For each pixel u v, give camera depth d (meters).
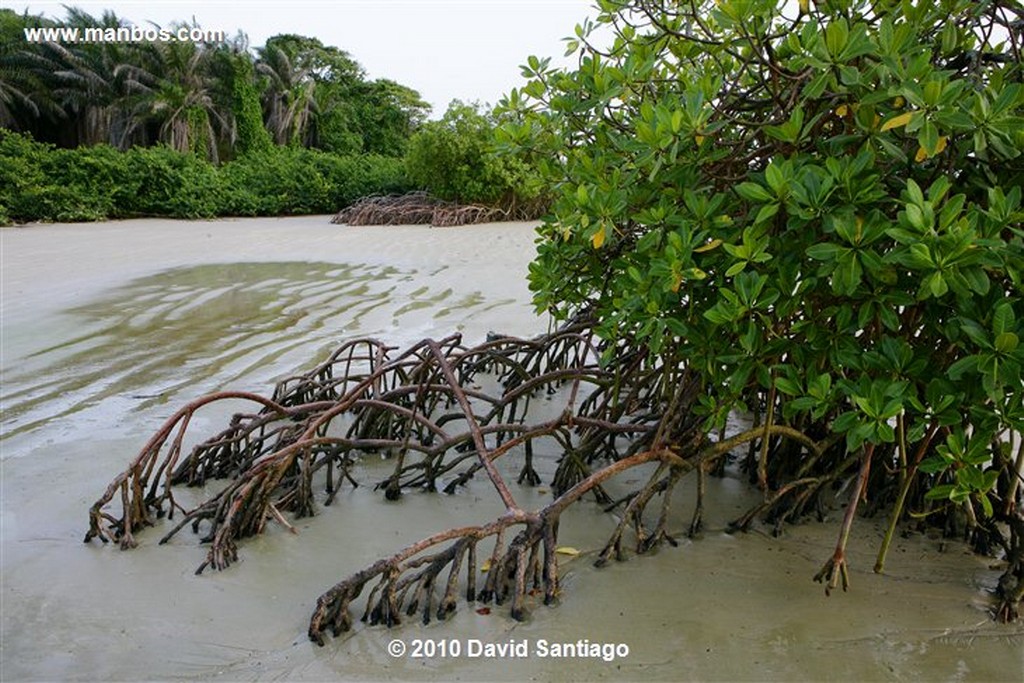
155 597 2.95
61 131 39.59
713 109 2.85
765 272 2.79
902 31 2.44
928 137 2.29
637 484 3.97
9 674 2.51
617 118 3.63
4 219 20.23
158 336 6.85
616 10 3.42
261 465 3.42
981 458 2.52
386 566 2.72
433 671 2.53
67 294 8.89
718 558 3.23
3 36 36.38
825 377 2.71
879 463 3.51
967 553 3.23
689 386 3.51
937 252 2.24
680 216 2.87
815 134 2.86
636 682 2.46
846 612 2.82
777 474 3.82
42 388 5.38
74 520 3.56
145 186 24.20
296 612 2.86
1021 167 2.62
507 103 3.89
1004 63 2.91
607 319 3.49
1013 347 2.32
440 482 4.09
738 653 2.59
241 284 9.70
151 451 3.59
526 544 2.94
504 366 5.79
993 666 2.53
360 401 4.09
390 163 32.19
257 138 41.84
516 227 20.06
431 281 9.81
